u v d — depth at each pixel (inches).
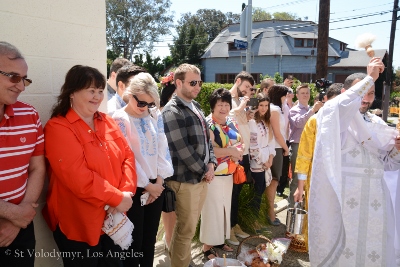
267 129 147.9
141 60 1528.1
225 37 1434.5
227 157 119.6
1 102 60.6
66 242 73.4
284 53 1295.5
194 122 103.4
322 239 98.1
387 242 100.0
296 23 1433.3
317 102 175.2
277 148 160.9
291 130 188.4
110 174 74.0
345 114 95.7
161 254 127.5
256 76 1346.0
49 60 83.4
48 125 70.7
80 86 70.4
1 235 61.6
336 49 1475.1
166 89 150.1
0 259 65.0
